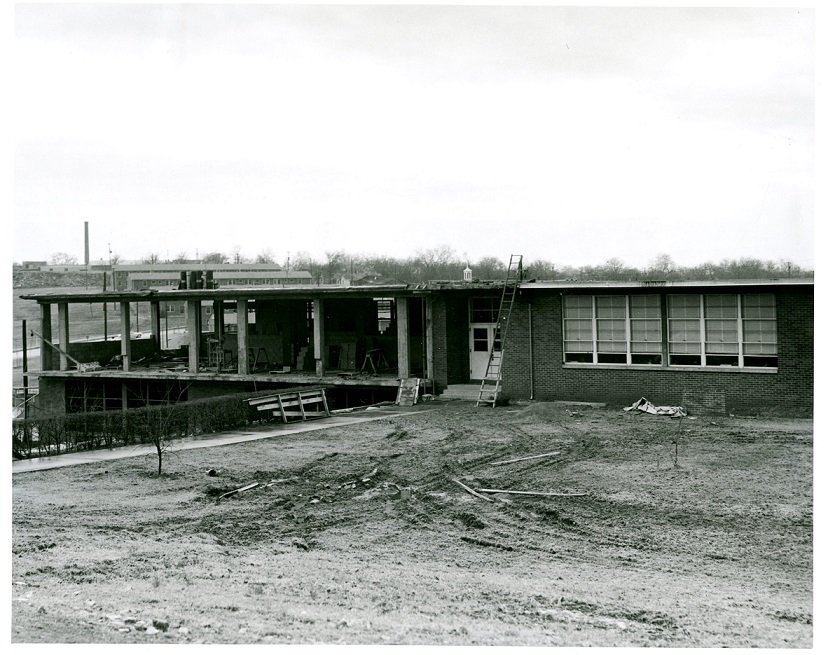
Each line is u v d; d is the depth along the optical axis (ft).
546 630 29.35
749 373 77.56
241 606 30.73
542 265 231.30
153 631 27.68
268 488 51.70
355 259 286.05
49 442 65.21
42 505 47.70
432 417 79.20
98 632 27.40
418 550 39.83
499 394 88.02
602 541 40.91
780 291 76.02
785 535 41.19
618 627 29.99
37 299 115.24
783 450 59.47
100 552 38.24
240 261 360.89
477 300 96.43
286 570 36.04
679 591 34.17
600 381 84.17
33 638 26.73
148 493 50.75
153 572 35.22
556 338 86.22
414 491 50.34
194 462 59.88
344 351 106.32
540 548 40.01
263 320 114.11
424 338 95.20
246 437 71.41
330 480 53.62
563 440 65.10
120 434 69.15
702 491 48.91
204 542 40.75
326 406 85.92
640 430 69.15
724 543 40.29
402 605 31.68
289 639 27.17
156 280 258.16
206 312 175.01
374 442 66.39
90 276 350.84
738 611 31.83
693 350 80.28
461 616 30.63
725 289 77.87
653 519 44.09
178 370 110.83
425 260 260.42
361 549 40.01
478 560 38.32
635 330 82.79
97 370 113.29
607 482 51.49
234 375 103.09
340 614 30.32
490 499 48.37
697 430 68.49
